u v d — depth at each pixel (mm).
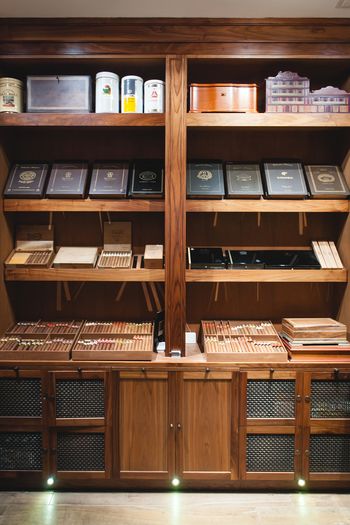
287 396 2195
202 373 2178
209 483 2252
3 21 2131
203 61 2221
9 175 2395
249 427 2191
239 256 2451
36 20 2119
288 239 2592
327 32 2141
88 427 2193
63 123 2203
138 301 2592
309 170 2414
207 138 2541
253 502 2176
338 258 2447
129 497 2205
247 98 2229
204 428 2199
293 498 2207
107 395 2186
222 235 2584
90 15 2098
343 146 2436
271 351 2203
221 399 2193
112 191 2312
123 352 2178
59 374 2176
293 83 2229
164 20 2121
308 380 2182
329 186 2346
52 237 2547
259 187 2328
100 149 2539
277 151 2551
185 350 2352
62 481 2246
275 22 2123
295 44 2158
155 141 2537
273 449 2213
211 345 2248
